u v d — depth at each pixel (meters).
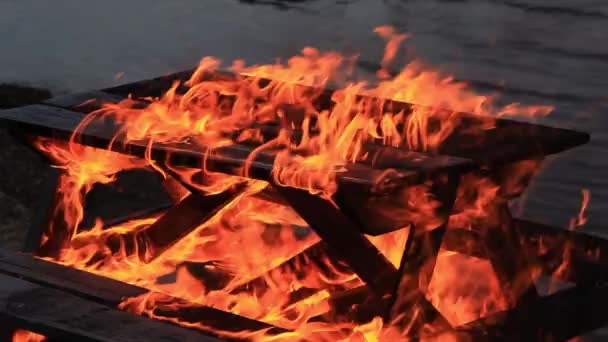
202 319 5.70
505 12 11.09
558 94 10.22
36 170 9.75
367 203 5.54
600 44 10.54
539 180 9.41
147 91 7.07
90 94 6.91
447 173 5.73
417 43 11.07
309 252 6.71
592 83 10.22
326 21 11.53
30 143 6.50
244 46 11.46
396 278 5.84
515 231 6.64
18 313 5.62
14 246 9.08
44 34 11.79
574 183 9.34
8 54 11.59
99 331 5.44
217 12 11.91
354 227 5.82
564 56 10.55
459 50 10.91
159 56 11.46
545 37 10.75
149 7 12.05
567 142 6.51
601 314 6.81
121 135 6.06
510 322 6.31
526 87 10.38
